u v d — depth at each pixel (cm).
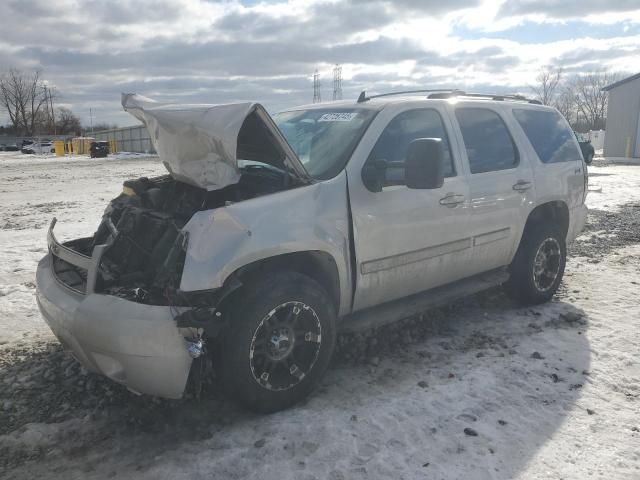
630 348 446
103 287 336
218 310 330
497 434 325
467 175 459
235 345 320
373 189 385
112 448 316
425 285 445
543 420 341
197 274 305
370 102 446
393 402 361
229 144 329
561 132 588
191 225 319
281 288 332
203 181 360
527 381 391
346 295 384
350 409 353
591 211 1170
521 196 507
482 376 398
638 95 3238
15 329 495
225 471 293
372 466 296
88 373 402
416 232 416
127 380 315
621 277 654
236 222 321
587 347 449
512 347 451
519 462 300
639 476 288
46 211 1290
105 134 6438
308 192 358
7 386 387
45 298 355
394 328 487
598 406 357
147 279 345
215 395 371
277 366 344
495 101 526
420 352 442
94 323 309
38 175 2594
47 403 365
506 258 514
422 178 356
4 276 669
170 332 300
